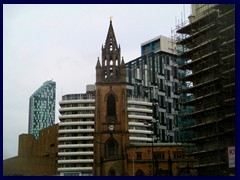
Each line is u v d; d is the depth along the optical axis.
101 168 112.81
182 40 96.31
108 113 117.69
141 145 111.06
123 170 108.56
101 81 119.94
